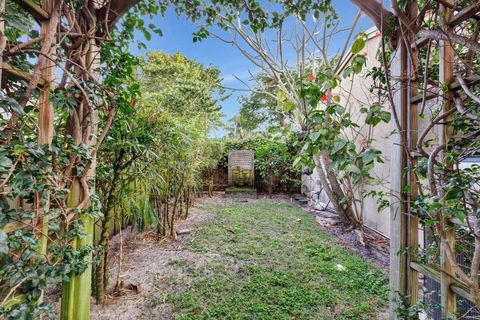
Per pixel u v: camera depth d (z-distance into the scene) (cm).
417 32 118
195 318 167
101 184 185
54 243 112
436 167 107
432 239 142
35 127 102
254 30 210
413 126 138
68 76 113
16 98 93
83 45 130
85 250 130
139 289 202
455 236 114
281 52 407
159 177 247
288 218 439
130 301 186
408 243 139
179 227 372
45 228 104
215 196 678
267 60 399
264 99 861
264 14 202
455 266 96
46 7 103
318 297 193
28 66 102
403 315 121
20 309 88
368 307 181
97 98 128
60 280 112
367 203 379
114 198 189
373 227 362
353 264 252
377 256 278
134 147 176
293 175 732
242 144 774
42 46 101
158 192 294
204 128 486
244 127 1023
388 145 329
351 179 359
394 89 149
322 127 169
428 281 148
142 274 228
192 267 242
